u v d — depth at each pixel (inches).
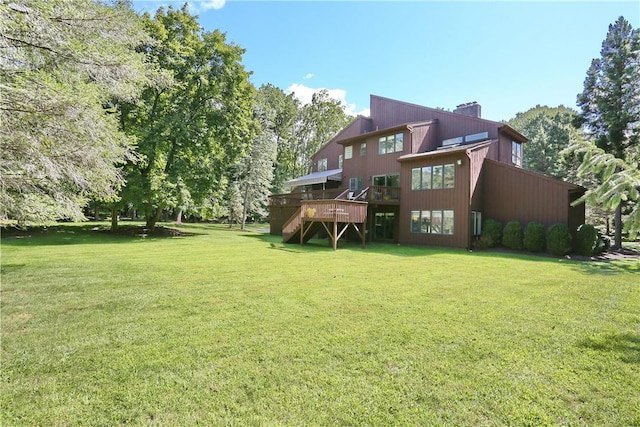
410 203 738.2
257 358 139.6
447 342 157.4
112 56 270.5
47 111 229.6
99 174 288.7
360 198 758.5
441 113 834.2
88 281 291.7
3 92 215.6
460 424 97.7
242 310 208.4
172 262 409.1
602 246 593.3
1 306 215.6
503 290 268.7
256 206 1414.9
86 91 290.7
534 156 1551.4
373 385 118.3
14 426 95.6
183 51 802.2
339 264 409.4
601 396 112.9
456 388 116.9
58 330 172.4
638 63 645.3
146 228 940.0
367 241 802.8
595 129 802.2
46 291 255.4
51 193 277.6
